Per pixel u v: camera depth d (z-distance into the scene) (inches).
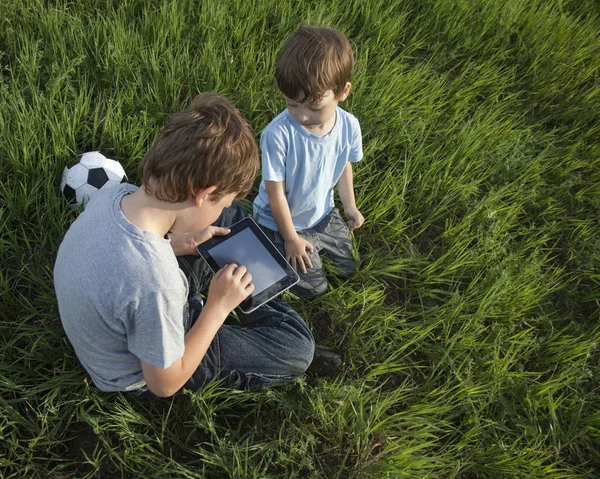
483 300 99.0
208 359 80.3
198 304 84.5
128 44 122.9
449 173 122.0
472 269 109.3
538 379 98.7
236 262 83.4
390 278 108.7
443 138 127.3
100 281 58.7
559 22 161.8
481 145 128.4
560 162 132.8
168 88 119.1
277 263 85.0
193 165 57.9
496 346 96.6
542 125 143.9
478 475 86.4
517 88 149.8
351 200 104.4
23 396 79.4
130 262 58.1
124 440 78.0
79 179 96.9
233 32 133.0
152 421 81.4
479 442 88.5
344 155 95.7
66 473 75.5
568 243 119.9
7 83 114.0
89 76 120.6
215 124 59.9
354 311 100.9
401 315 103.2
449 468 85.4
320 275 99.7
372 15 146.6
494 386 91.5
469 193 118.4
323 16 143.3
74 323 64.2
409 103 133.9
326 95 81.1
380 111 126.7
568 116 143.4
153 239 59.6
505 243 111.0
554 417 90.0
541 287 109.7
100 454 78.6
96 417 77.8
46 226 97.3
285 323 86.7
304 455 80.9
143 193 61.7
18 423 77.1
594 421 91.5
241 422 83.7
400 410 91.8
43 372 84.3
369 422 83.4
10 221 96.3
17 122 103.2
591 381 99.2
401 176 117.0
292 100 82.2
